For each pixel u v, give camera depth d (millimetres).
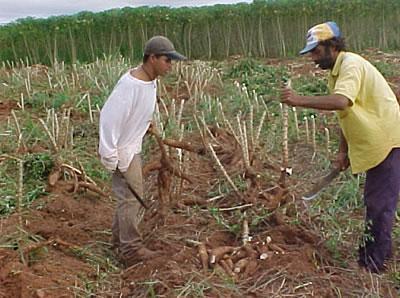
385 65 12828
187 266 4461
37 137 7430
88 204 5898
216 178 6059
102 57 19062
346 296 4254
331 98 4219
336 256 4676
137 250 4715
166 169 5156
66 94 9938
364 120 4398
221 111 7980
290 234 4848
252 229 4977
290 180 5973
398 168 4500
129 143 4559
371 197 4566
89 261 4750
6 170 6531
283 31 19359
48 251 4789
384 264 4711
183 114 8641
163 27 19422
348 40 19500
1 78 12297
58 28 18797
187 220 5211
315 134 7570
